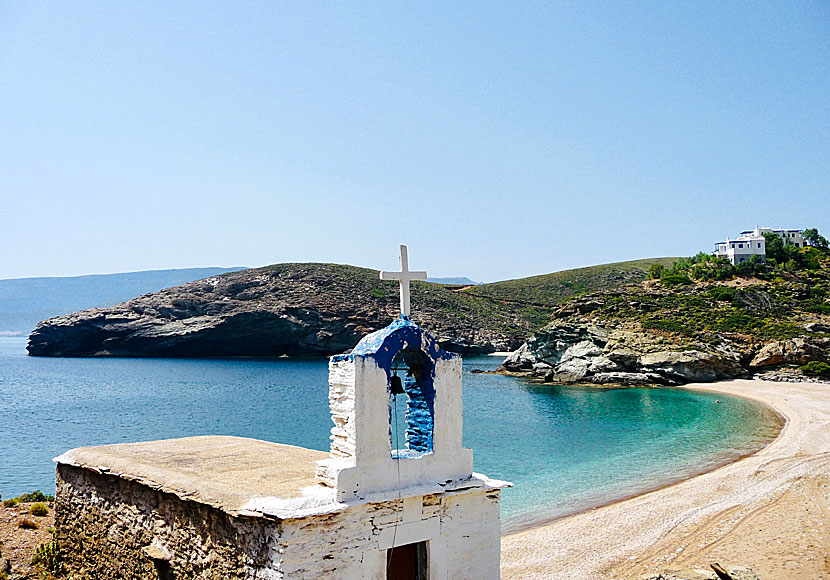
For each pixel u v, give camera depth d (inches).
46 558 672.4
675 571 762.2
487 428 2380.7
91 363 5915.4
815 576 760.3
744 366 3476.9
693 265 5398.6
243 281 6835.6
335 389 486.0
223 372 5078.7
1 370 5403.5
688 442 1918.1
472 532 522.9
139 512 561.6
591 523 1063.6
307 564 433.1
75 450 664.4
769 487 1209.4
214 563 478.6
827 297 4372.5
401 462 485.4
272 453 636.7
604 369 3592.5
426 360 513.0
